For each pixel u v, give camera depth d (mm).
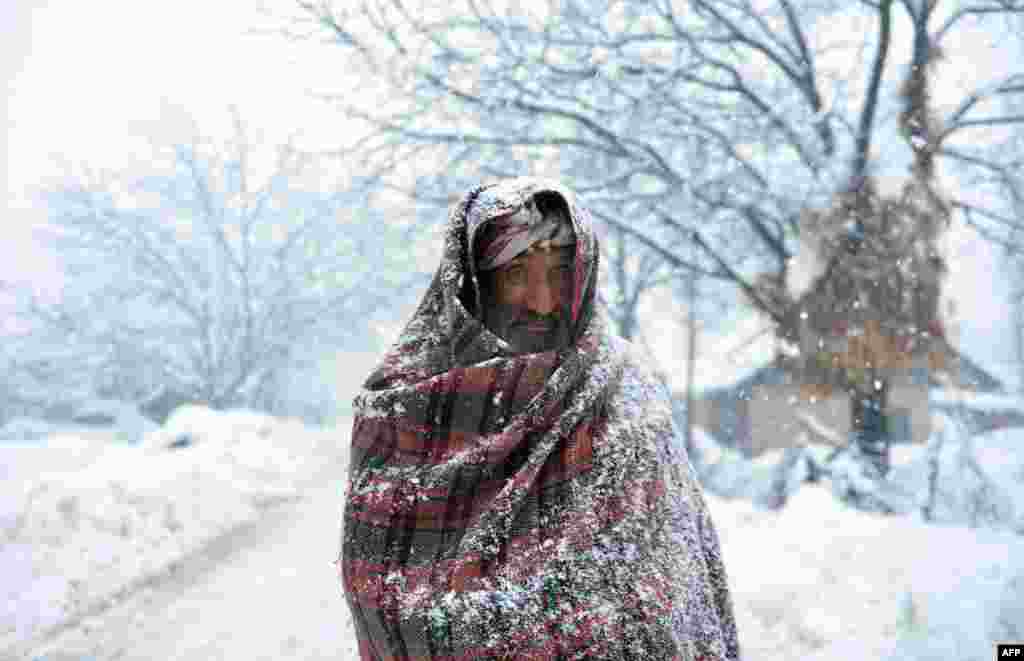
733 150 12195
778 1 12461
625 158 12977
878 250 11102
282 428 18703
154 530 8078
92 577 6688
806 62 12430
